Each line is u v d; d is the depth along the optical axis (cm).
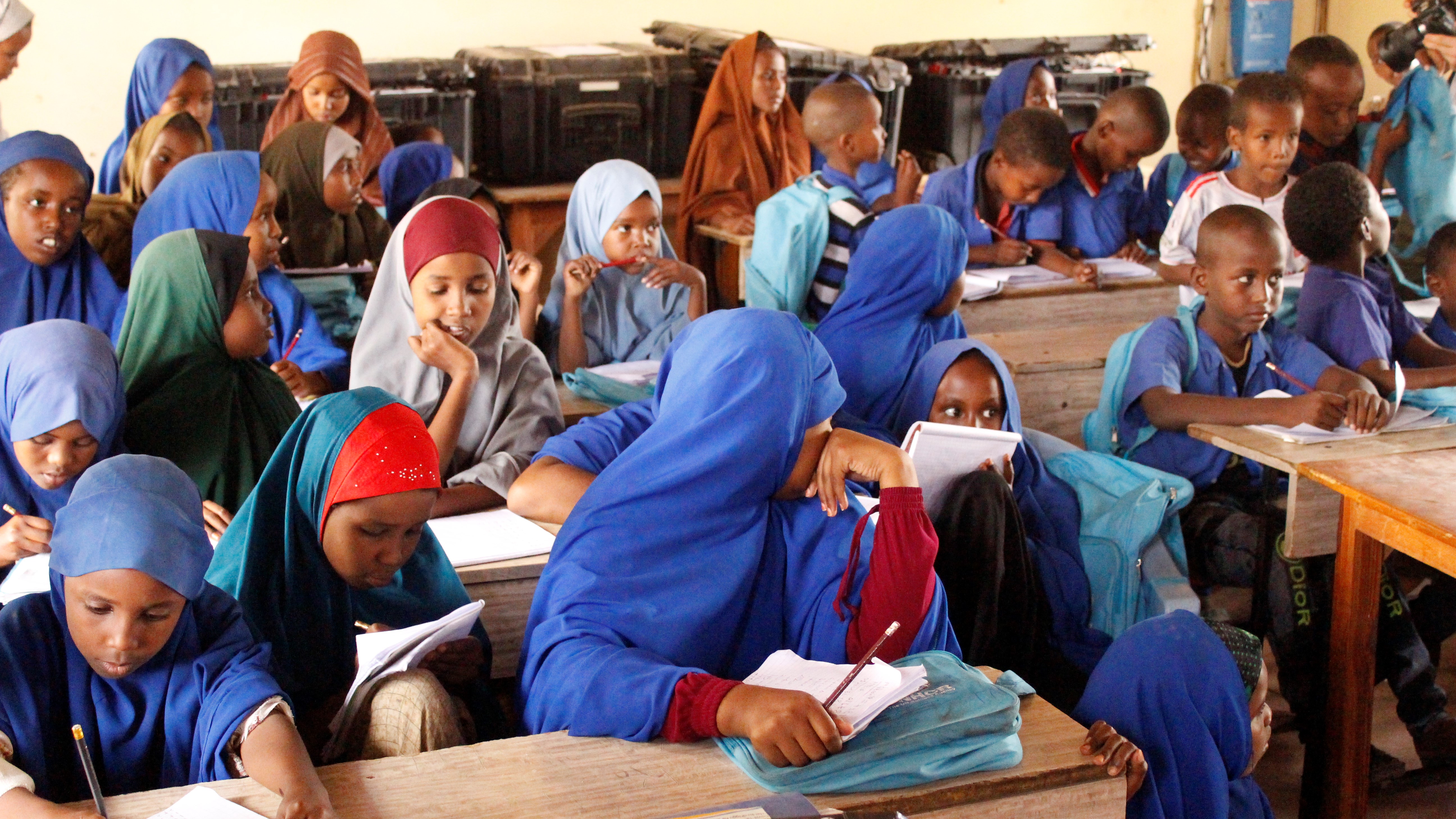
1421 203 438
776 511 177
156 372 223
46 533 195
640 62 476
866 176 448
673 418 170
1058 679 240
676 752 146
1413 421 263
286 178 366
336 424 169
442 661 174
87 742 145
